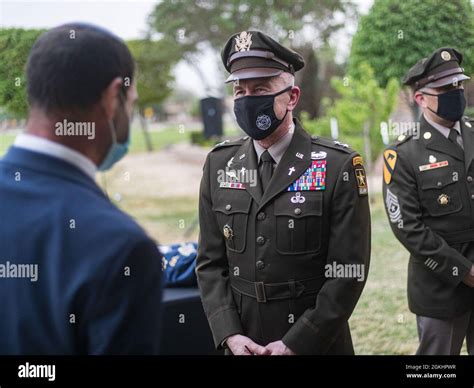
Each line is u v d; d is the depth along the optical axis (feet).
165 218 21.26
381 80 15.67
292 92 5.49
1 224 2.80
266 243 5.35
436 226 6.81
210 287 5.75
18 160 2.90
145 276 2.71
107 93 2.88
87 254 2.65
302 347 5.11
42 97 2.83
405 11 10.96
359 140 21.45
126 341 2.65
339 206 5.22
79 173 2.91
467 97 9.29
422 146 6.95
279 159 5.54
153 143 54.44
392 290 11.61
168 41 29.27
